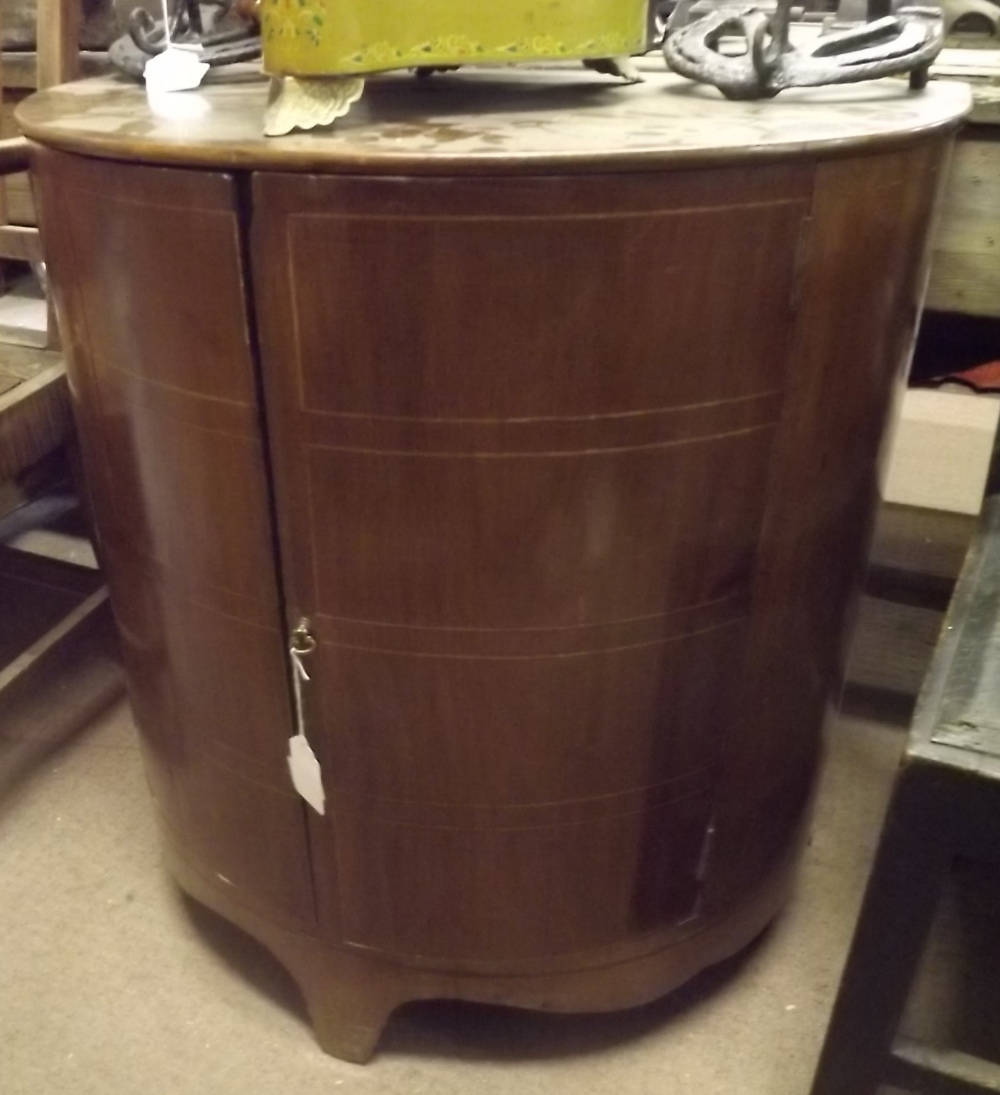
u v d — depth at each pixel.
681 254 0.66
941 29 0.85
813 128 0.69
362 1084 1.02
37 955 1.13
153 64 0.91
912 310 0.81
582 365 0.68
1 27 1.25
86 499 1.32
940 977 1.11
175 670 0.91
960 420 1.33
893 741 1.43
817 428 0.77
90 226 0.74
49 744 1.41
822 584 0.86
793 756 0.96
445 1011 1.09
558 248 0.64
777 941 1.16
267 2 0.67
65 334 0.84
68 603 1.64
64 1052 1.04
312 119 0.69
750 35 0.80
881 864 0.74
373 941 0.95
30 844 1.26
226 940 1.15
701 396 0.71
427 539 0.74
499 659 0.78
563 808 0.86
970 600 0.84
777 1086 1.01
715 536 0.77
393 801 0.86
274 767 0.89
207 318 0.71
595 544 0.74
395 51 0.69
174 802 1.02
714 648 0.82
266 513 0.76
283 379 0.71
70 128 0.72
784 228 0.67
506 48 0.71
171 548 0.84
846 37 0.86
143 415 0.79
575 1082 1.02
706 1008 1.09
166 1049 1.04
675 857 0.92
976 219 1.08
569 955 0.94
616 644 0.79
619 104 0.80
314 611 0.79
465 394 0.68
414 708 0.81
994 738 0.70
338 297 0.67
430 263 0.65
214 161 0.65
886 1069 0.84
